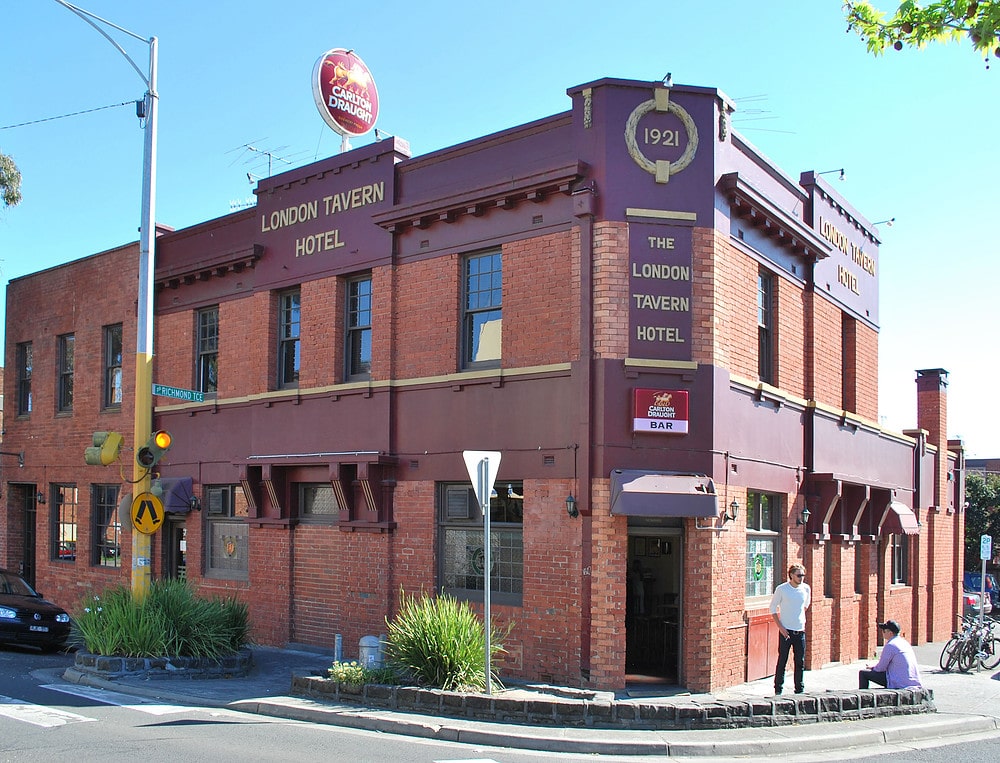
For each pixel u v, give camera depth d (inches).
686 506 492.4
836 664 688.4
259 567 682.8
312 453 650.8
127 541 799.7
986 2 316.8
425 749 368.5
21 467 940.0
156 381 791.1
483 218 578.2
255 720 421.7
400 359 613.3
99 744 358.9
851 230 764.6
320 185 671.8
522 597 540.7
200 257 766.5
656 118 533.3
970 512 1769.2
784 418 625.6
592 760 361.7
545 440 533.3
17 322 965.8
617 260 518.6
